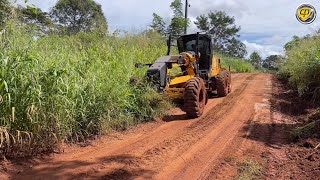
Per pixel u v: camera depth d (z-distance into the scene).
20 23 5.89
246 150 5.63
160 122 7.43
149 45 14.98
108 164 4.84
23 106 4.75
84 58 7.52
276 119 7.88
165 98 7.98
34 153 5.00
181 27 22.02
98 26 14.26
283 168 4.86
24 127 4.83
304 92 10.19
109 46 11.26
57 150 5.27
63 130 5.35
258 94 11.77
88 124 5.95
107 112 6.47
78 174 4.43
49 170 4.53
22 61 4.89
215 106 9.44
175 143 5.92
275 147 5.82
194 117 7.85
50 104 5.09
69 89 5.59
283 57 16.66
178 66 8.80
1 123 4.59
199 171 4.70
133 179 4.36
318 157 5.22
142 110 7.45
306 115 8.17
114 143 5.86
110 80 6.79
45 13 6.96
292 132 6.41
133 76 8.14
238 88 13.64
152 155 5.29
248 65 35.41
